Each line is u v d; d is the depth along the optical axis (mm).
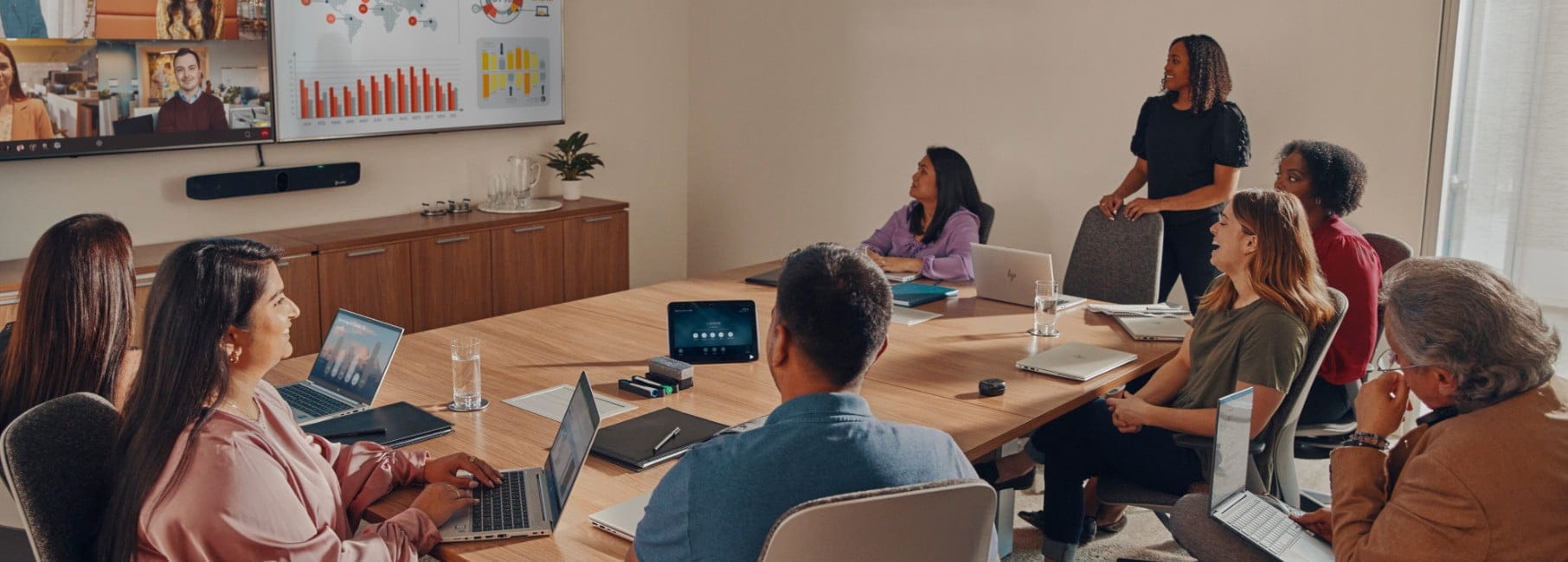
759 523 1514
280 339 1884
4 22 4074
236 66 4711
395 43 5227
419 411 2645
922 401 2779
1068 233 5320
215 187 4660
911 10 5613
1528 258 4285
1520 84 4199
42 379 2123
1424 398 1962
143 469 1703
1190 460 2838
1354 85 4477
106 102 4371
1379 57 4402
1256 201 2766
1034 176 5375
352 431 2473
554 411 2691
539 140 5953
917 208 4551
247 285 1807
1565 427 1807
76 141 4316
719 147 6535
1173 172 4484
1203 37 4348
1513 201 4289
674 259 6758
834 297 1600
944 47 5539
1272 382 2693
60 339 2123
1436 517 1817
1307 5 4523
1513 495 1779
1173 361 3074
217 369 1753
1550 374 1845
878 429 1590
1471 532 1796
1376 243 3752
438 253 5062
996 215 5543
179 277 1760
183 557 1691
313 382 2877
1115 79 5039
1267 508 2453
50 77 4219
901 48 5688
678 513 1562
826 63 5973
